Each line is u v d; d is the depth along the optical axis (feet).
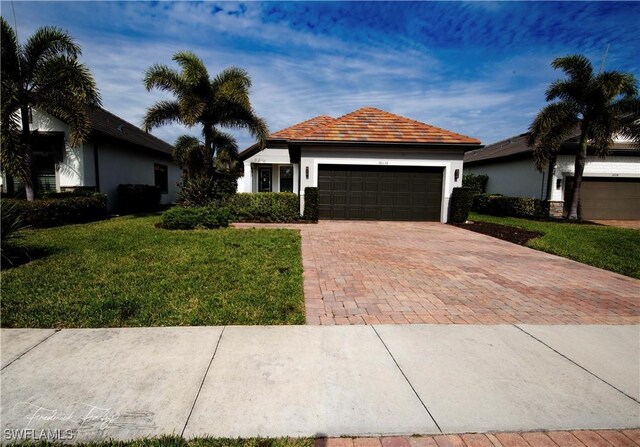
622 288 17.95
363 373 9.51
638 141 45.06
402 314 13.80
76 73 34.30
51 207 34.53
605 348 11.39
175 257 21.56
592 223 45.62
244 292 15.46
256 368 9.61
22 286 15.61
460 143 41.34
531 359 10.55
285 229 35.12
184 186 42.98
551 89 45.19
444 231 36.52
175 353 10.30
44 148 42.39
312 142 41.50
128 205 51.01
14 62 33.19
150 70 40.75
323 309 14.08
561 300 15.97
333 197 43.96
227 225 37.01
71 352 10.24
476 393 8.77
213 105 42.65
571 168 51.57
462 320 13.37
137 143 53.47
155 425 7.38
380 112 50.11
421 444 7.11
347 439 7.18
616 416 8.07
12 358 9.84
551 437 7.40
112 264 19.65
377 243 28.89
